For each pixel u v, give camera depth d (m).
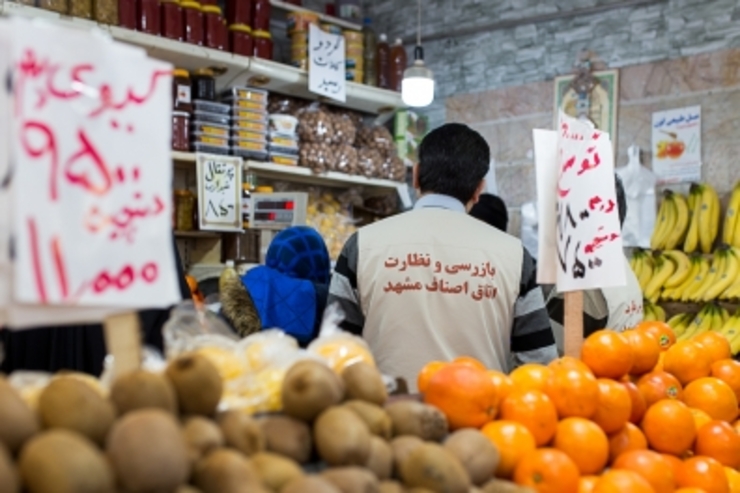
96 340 1.61
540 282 1.67
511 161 4.43
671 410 1.43
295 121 3.79
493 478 1.11
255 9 3.61
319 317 2.38
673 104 3.91
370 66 4.23
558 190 1.67
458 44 4.63
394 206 4.43
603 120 4.11
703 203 3.73
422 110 4.79
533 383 1.33
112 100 0.96
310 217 4.00
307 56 3.82
